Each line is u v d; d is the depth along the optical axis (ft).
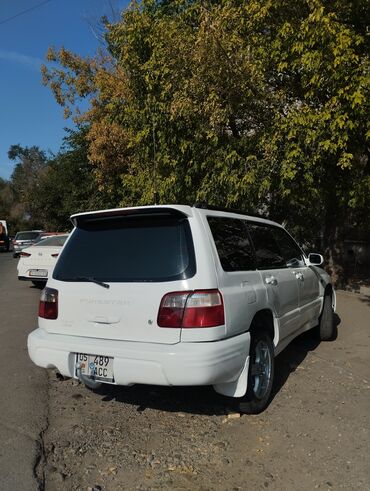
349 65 23.41
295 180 29.45
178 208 13.42
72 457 12.36
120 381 13.08
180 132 32.73
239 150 30.30
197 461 12.12
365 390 16.75
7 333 25.70
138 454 12.50
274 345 16.10
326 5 24.29
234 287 13.75
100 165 61.52
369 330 25.05
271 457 12.26
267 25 27.32
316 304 21.36
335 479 11.19
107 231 14.65
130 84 36.94
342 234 38.81
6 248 123.13
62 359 13.97
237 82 27.37
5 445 12.98
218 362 12.55
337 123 23.89
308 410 15.07
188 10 33.88
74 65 70.44
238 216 16.20
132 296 13.20
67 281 14.49
